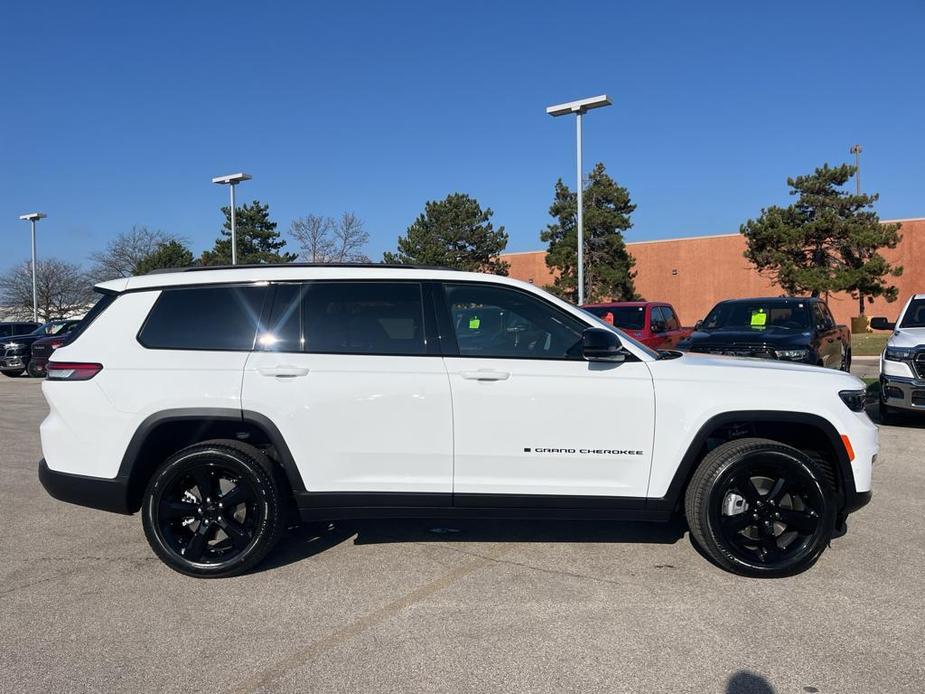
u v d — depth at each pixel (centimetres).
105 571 452
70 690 313
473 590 416
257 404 429
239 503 437
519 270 5000
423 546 491
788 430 462
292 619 381
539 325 445
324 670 328
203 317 448
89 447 436
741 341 996
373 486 434
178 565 436
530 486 434
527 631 363
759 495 430
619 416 430
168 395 430
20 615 388
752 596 404
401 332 442
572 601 399
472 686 313
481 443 430
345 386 429
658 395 430
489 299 449
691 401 430
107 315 451
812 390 437
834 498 430
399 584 426
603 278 3522
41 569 456
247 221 3791
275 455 458
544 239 3662
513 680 317
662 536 509
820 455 459
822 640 351
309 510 438
